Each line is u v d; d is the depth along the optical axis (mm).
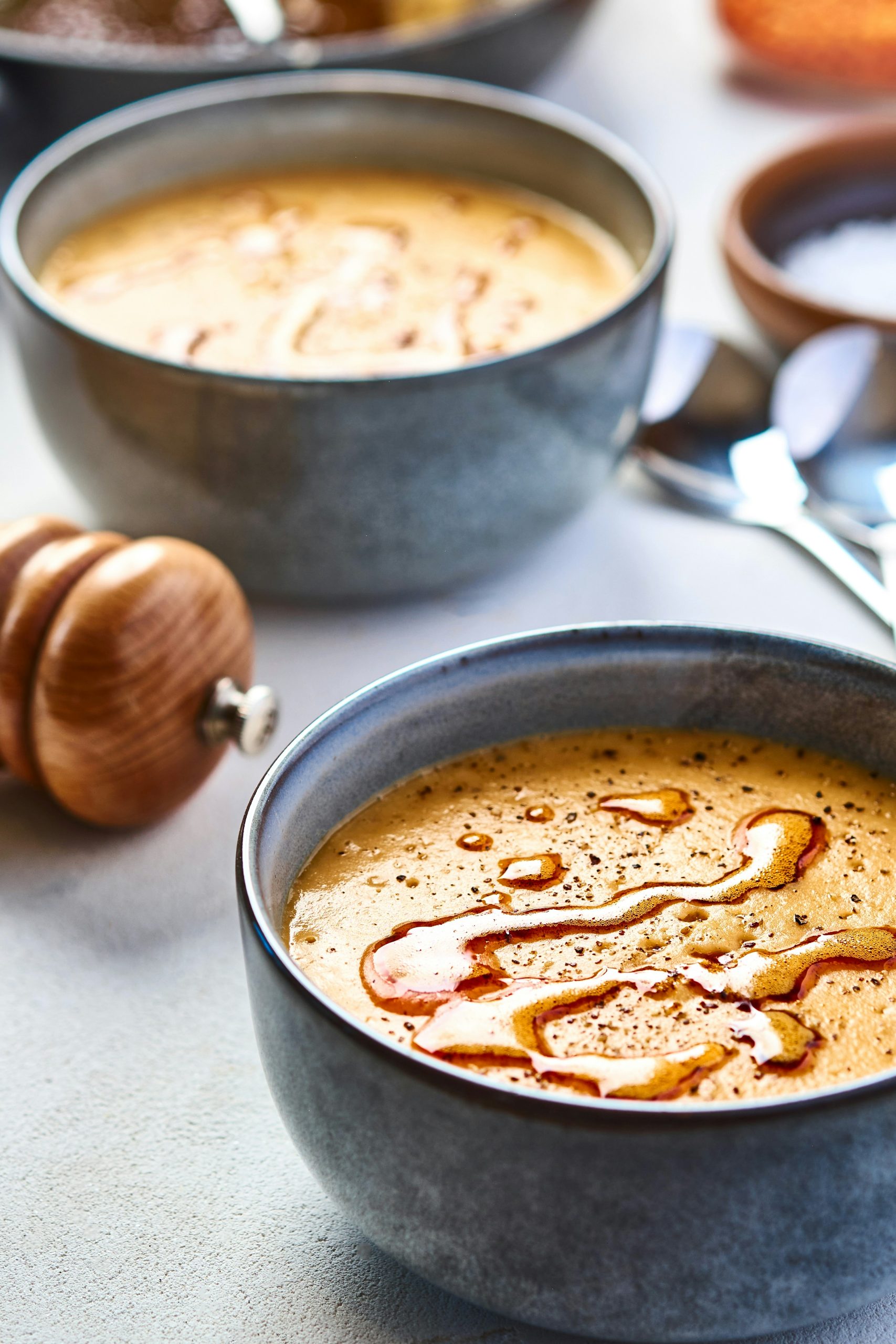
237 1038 565
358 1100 489
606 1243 485
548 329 671
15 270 642
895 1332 517
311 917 528
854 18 844
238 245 709
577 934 525
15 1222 536
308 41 815
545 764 556
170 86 743
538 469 630
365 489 621
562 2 775
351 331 668
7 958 581
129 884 595
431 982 519
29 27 823
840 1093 463
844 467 683
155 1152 547
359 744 541
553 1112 463
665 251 646
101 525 662
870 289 737
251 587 646
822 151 761
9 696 583
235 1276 528
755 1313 493
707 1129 458
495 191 736
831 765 556
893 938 523
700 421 699
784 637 552
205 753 600
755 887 533
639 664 557
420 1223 495
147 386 616
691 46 901
